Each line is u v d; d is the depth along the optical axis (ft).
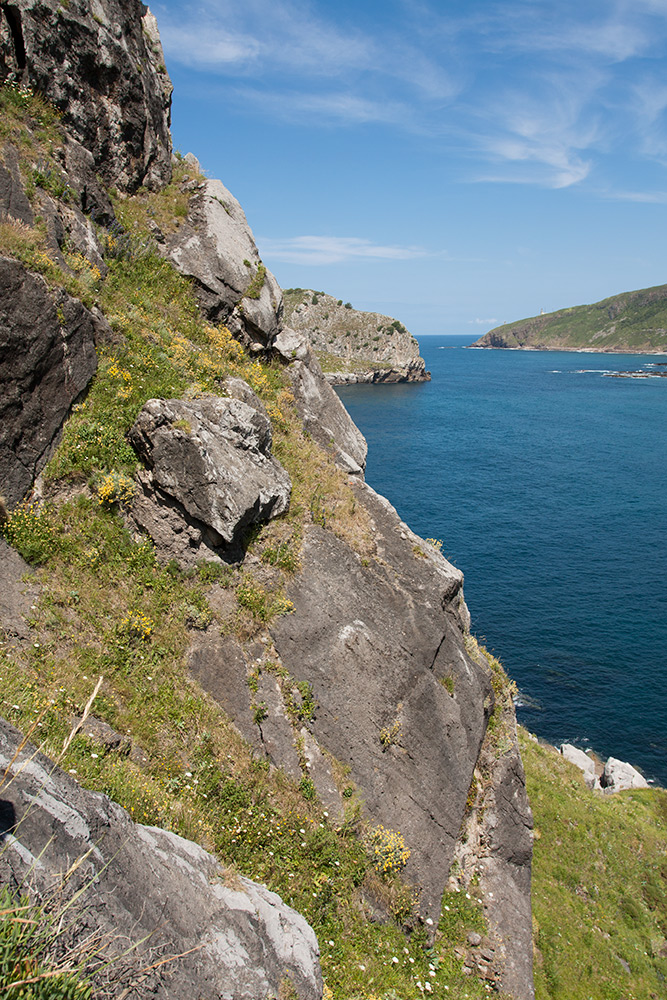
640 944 47.57
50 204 36.70
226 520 33.42
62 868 12.78
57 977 10.36
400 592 40.78
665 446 284.41
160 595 32.19
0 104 36.47
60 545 30.55
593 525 174.19
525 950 35.83
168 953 13.46
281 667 33.60
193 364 41.70
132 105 46.85
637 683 99.71
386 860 31.32
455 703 39.58
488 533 166.30
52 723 22.63
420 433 311.88
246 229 54.03
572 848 54.34
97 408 34.88
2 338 29.68
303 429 49.01
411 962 29.60
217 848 25.04
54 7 39.63
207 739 28.86
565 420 359.05
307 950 17.29
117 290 41.68
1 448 29.78
